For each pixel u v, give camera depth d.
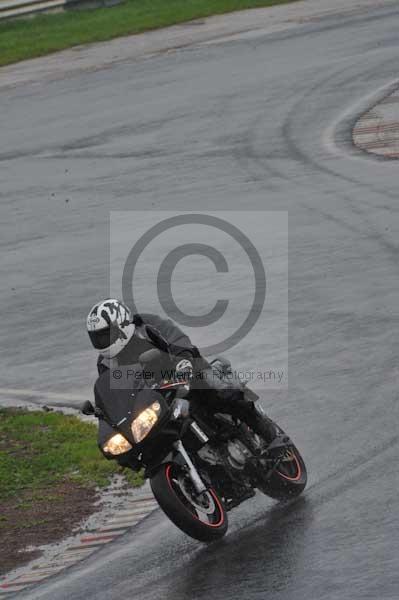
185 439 26.28
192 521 25.20
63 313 50.81
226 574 24.77
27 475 33.75
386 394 35.34
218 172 74.56
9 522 30.38
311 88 96.38
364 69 100.62
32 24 143.62
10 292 55.44
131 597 24.53
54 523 29.97
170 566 25.91
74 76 114.38
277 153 77.75
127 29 134.88
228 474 26.84
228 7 142.88
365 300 45.97
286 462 29.08
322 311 45.31
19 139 93.00
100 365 26.97
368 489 28.30
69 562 27.28
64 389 41.47
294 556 25.05
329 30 120.88
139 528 28.81
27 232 67.25
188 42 123.75
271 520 27.53
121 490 31.88
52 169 82.44
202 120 90.25
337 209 61.84
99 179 77.44
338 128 82.69
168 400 26.11
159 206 68.12
